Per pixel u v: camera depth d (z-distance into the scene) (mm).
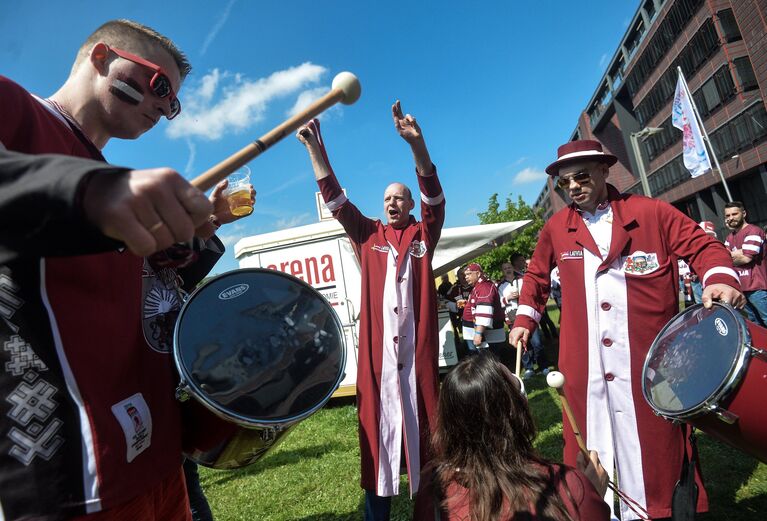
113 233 641
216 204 1709
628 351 2479
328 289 7094
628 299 2504
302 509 3746
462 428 1566
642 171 12562
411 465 2822
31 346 960
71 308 1018
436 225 3086
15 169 639
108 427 1041
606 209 2660
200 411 1300
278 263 7199
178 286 1458
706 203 29391
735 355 1828
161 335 1299
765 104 21844
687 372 2053
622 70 36219
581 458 1824
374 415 2895
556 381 1806
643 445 2406
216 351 1265
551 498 1421
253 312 1384
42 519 926
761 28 21391
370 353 2990
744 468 3512
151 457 1159
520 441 1569
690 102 11797
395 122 2846
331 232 7121
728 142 24859
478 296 6746
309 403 1323
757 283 6121
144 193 624
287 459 4941
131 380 1146
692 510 2361
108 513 1033
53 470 951
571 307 2633
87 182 611
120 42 1300
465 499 1497
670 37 27516
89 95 1292
